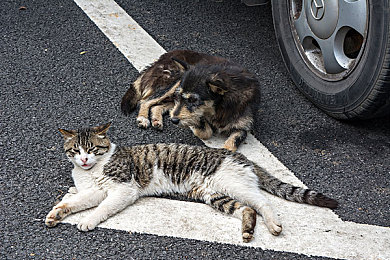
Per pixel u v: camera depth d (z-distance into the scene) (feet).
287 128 8.36
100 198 7.31
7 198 7.29
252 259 6.86
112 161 7.39
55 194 7.37
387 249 6.97
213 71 8.24
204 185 7.41
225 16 10.41
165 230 7.06
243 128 8.18
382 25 7.66
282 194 7.39
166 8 10.55
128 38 9.76
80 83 8.87
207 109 8.16
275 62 9.46
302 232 7.08
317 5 8.29
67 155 7.41
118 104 8.60
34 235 6.98
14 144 7.89
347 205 7.38
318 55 8.70
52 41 9.62
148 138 8.16
